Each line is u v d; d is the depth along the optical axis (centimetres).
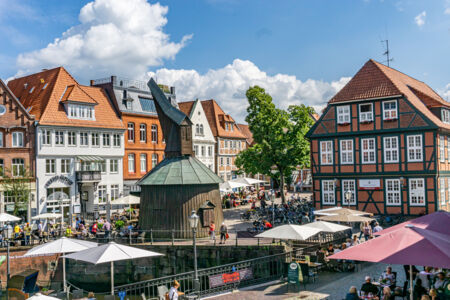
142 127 5359
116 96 5134
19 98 4878
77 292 1931
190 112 6353
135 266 2947
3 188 3834
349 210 2650
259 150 4834
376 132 3806
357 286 1794
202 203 3291
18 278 2223
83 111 4616
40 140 4206
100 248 1742
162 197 3275
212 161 6738
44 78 4825
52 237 3284
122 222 3438
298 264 1795
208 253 2766
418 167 3619
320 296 1681
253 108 4750
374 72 3962
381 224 3406
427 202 3572
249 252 2652
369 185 3838
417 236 1199
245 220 3912
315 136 4106
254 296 1738
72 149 4456
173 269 2862
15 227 3388
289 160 4575
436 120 3769
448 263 1076
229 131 7356
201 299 1748
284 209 3881
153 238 3200
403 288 1561
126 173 5091
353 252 1214
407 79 4628
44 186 4203
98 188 4709
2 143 4000
